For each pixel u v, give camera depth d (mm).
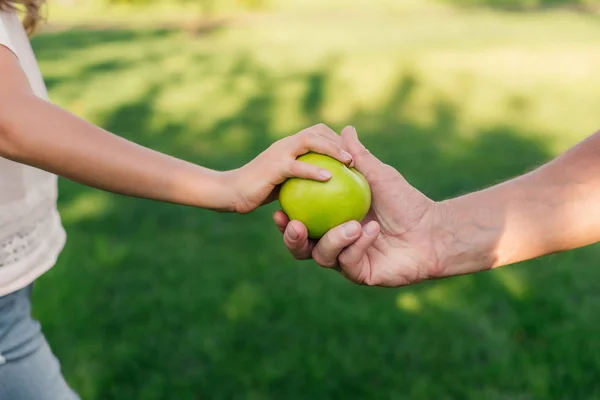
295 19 13211
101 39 10812
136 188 1327
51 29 11914
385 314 2803
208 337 2711
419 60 8547
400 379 2449
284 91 7137
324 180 1445
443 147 5102
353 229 1440
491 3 15180
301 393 2414
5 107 1201
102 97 6887
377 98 6777
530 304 2861
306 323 2773
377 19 12922
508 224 1628
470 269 1661
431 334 2686
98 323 2805
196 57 9141
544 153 4941
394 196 1658
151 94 7027
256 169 1450
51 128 1223
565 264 3186
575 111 6164
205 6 14938
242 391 2436
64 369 2531
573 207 1591
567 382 2398
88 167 1263
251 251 3420
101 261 3287
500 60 8438
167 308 2904
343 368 2506
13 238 1514
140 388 2473
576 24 11523
